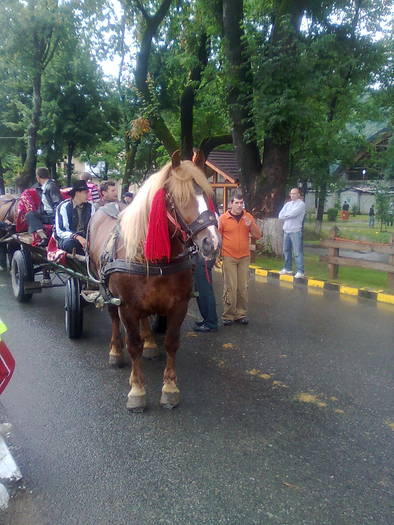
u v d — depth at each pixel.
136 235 3.48
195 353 5.29
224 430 3.61
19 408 3.96
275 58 10.83
